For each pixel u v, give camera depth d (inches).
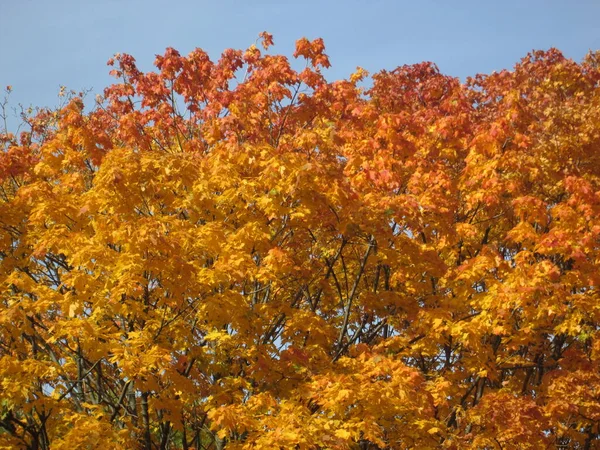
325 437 334.6
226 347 415.2
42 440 404.5
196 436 452.1
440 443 425.1
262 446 330.0
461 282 469.4
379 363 391.9
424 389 405.1
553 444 462.3
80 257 362.0
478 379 495.5
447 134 529.3
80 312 351.9
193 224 423.5
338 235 492.1
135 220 391.2
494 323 407.8
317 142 453.4
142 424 420.5
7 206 435.8
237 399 392.5
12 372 344.2
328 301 541.0
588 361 480.1
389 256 456.1
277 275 430.6
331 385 370.6
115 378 473.7
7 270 432.5
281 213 421.1
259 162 446.0
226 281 386.3
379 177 474.0
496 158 487.8
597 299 434.9
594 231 444.1
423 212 471.8
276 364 399.2
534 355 534.6
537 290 402.0
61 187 466.9
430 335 430.3
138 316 387.9
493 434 415.5
